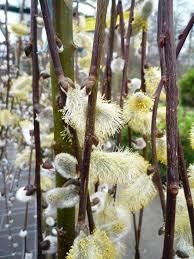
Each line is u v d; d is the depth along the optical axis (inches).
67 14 5.2
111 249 4.2
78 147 4.5
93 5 9.8
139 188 4.7
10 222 11.7
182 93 44.3
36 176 6.3
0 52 14.4
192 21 4.6
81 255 4.0
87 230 4.1
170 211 3.9
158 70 6.2
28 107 17.3
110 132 4.3
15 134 15.1
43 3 4.2
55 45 4.2
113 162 4.2
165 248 4.0
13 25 10.5
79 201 4.3
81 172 4.0
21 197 6.3
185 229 4.9
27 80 11.1
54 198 4.6
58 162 4.6
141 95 5.6
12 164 15.7
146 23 6.6
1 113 11.9
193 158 18.4
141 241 14.3
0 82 15.1
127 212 5.5
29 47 5.7
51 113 6.1
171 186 3.7
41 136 7.5
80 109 4.0
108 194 6.0
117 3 7.3
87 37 8.9
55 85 5.3
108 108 4.3
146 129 5.8
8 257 10.3
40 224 6.5
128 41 6.6
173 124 3.7
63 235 5.7
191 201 4.5
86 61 9.8
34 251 10.5
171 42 3.7
